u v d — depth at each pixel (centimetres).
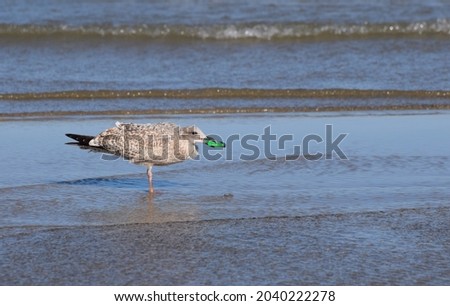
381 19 2595
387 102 1903
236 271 1007
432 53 2303
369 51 2325
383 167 1423
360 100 1922
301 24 2525
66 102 1900
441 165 1434
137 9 2725
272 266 1020
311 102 1906
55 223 1158
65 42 2417
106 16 2645
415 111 1842
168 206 1232
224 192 1298
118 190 1307
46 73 2111
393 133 1642
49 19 2591
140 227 1144
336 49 2344
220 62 2230
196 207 1227
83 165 1436
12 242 1084
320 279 988
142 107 1855
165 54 2311
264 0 2817
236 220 1168
